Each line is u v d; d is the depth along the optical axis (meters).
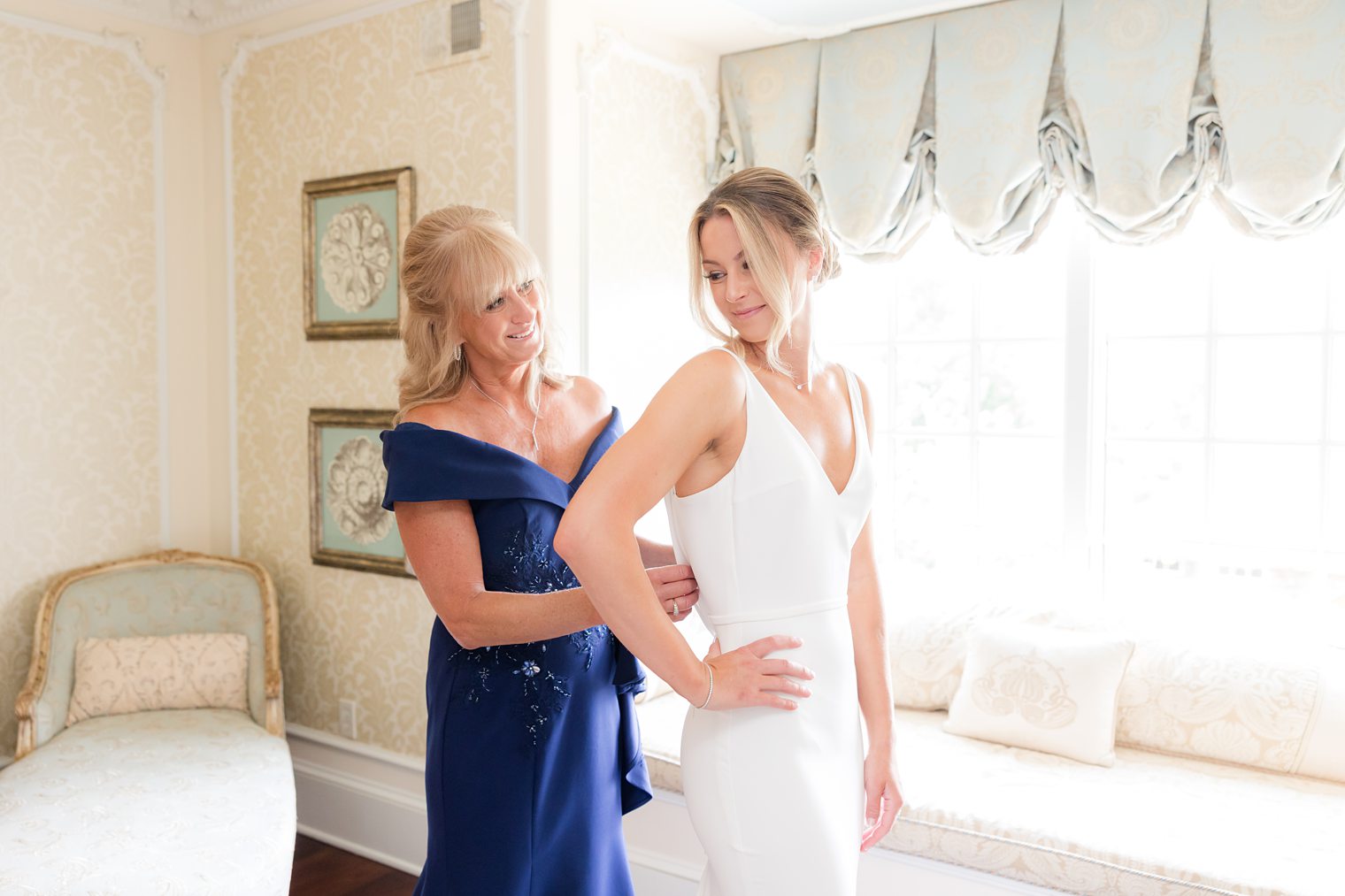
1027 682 2.93
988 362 3.58
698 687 1.30
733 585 1.39
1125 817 2.45
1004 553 3.58
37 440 3.35
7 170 3.24
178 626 3.43
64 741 2.98
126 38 3.53
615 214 3.26
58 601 3.27
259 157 3.62
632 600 1.25
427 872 1.81
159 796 2.64
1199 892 2.16
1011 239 3.26
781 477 1.36
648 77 3.40
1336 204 2.76
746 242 1.32
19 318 3.29
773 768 1.36
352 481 3.40
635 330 3.35
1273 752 2.72
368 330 3.31
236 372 3.73
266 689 3.22
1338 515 3.05
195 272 3.78
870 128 3.46
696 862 2.87
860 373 3.82
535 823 1.76
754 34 3.53
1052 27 3.15
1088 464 3.33
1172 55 2.95
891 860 2.55
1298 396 3.09
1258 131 2.82
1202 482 3.25
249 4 3.57
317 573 3.54
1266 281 3.12
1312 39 2.75
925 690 3.25
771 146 3.66
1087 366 3.32
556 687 1.78
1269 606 3.16
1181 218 2.98
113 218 3.53
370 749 3.40
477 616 1.68
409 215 3.21
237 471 3.75
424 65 3.19
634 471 1.26
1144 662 2.95
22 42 3.27
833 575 1.43
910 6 3.28
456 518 1.74
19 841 2.37
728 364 1.35
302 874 3.28
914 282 3.70
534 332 1.82
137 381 3.62
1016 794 2.59
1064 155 3.12
